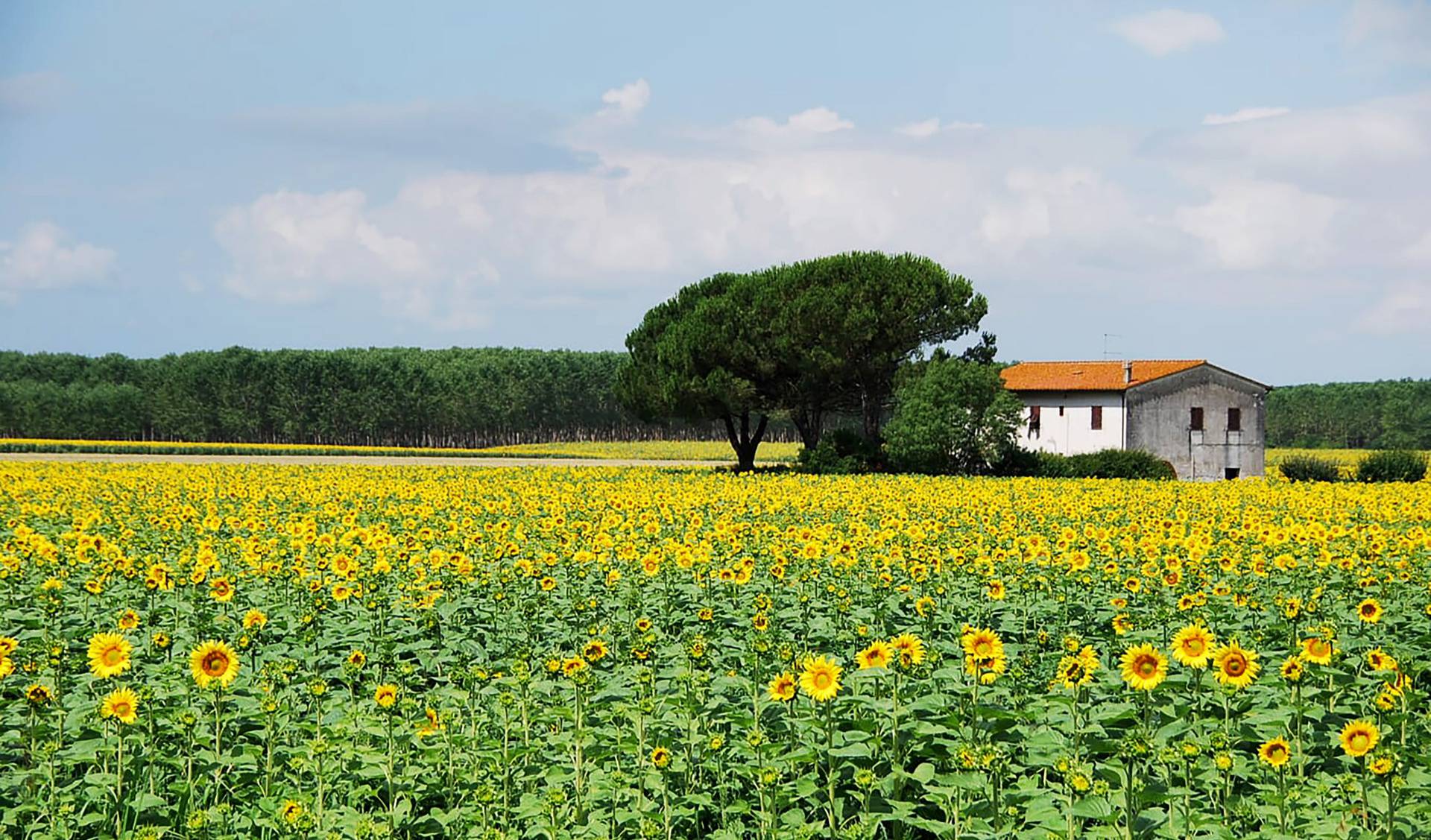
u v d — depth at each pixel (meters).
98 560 17.67
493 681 11.67
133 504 33.16
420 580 16.91
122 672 11.03
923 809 9.24
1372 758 8.23
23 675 11.69
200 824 8.21
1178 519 29.23
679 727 10.10
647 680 11.01
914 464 62.50
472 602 15.56
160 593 16.30
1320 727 10.30
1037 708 10.29
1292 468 65.44
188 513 27.64
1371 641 13.16
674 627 15.20
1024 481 51.22
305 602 15.29
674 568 17.30
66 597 16.02
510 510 30.52
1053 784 8.97
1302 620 13.51
